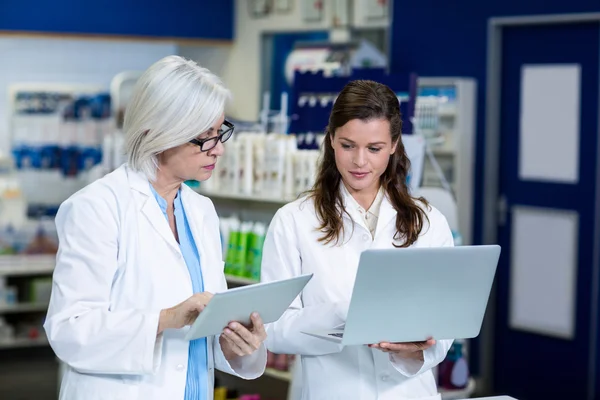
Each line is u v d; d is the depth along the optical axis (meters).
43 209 8.77
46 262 7.92
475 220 6.99
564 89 6.52
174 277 2.63
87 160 8.87
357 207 2.88
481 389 7.01
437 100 6.61
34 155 8.73
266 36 8.94
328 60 7.93
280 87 8.84
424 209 2.93
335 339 2.59
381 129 2.67
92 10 8.48
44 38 8.38
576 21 6.39
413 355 2.75
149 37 8.77
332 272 2.83
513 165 6.88
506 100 6.91
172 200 2.75
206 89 2.55
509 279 6.93
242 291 2.32
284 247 2.89
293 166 4.99
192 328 2.35
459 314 2.60
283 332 2.80
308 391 2.89
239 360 2.81
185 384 2.67
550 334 6.66
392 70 7.68
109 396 2.57
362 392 2.82
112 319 2.50
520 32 6.79
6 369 7.61
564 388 6.59
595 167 6.34
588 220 6.39
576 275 6.48
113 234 2.57
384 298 2.46
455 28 7.15
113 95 8.91
